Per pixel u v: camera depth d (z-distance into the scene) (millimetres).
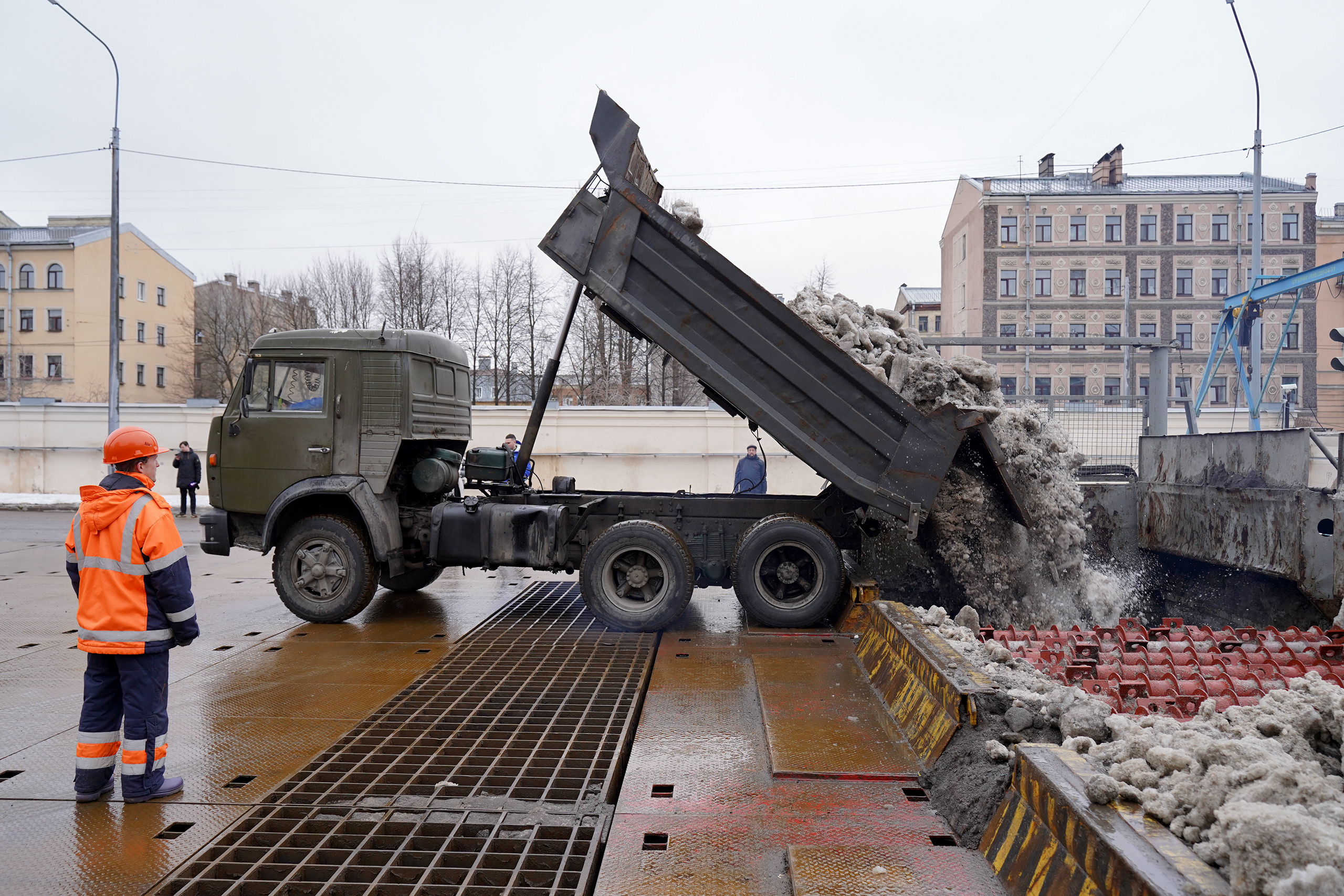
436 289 41312
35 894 2869
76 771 3709
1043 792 2799
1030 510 6824
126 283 50250
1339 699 3223
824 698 4941
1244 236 46250
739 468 12625
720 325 6355
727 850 3105
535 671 5727
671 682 5340
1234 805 2236
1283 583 6973
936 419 6250
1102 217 46750
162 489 22031
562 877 2963
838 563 6812
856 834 3225
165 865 3092
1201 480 8039
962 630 5062
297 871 2980
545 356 41125
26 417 22312
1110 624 7055
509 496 7766
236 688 5371
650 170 7461
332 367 7371
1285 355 46406
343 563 7324
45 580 10023
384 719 4738
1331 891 1845
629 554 7016
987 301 47219
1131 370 46094
